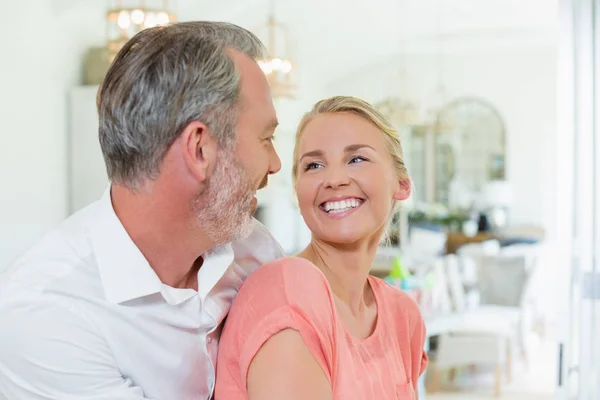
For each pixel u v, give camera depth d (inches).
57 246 45.2
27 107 205.3
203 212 43.5
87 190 228.2
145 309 44.5
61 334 42.6
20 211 201.9
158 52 41.9
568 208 97.5
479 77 431.8
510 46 419.8
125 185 43.4
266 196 374.6
